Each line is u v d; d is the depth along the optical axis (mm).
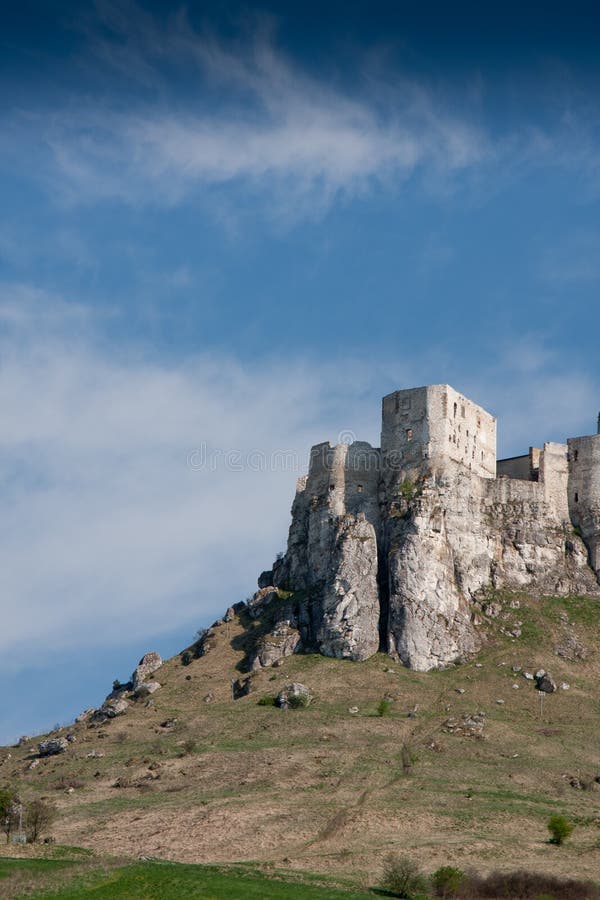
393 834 166250
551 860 156250
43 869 143625
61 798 190875
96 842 166875
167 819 174875
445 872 144000
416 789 184875
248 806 178125
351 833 166375
